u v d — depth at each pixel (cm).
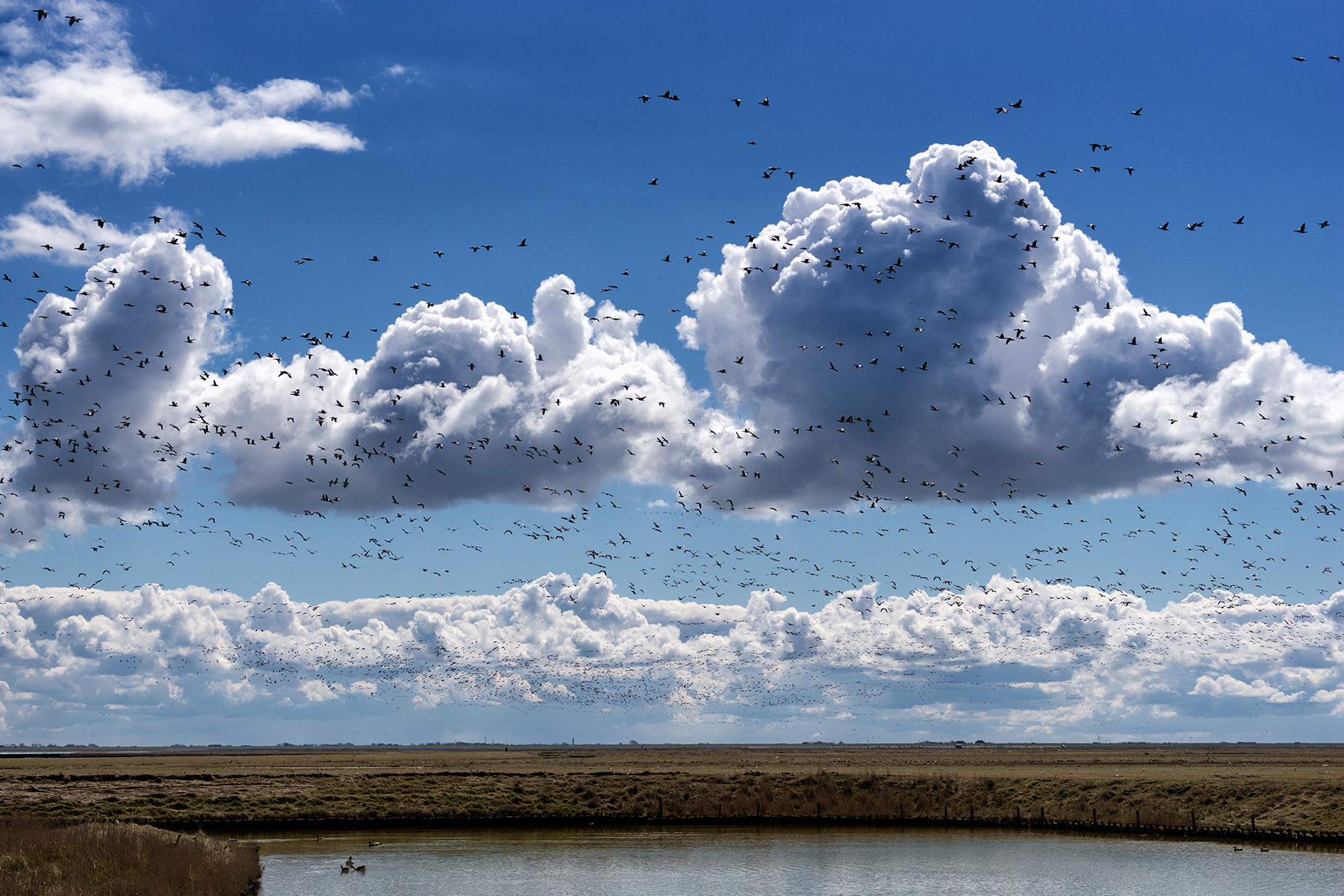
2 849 5275
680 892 6275
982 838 8831
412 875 6656
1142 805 9638
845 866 7281
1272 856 7750
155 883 4859
